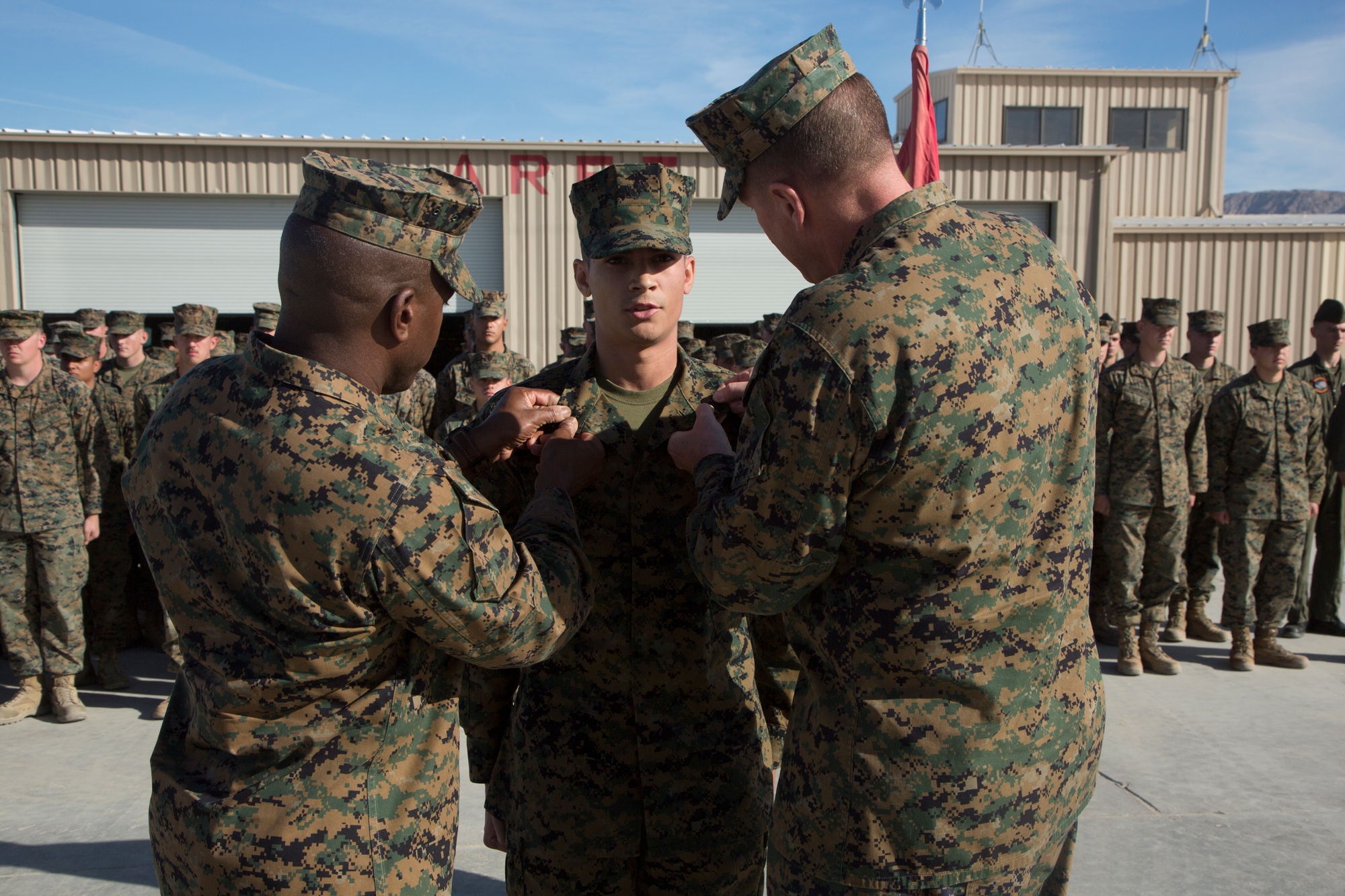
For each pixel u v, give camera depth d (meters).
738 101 1.45
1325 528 6.02
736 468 1.45
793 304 1.38
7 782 3.79
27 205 11.02
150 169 11.02
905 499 1.31
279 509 1.23
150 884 3.01
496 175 11.38
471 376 6.06
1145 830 3.36
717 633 1.90
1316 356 6.27
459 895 2.95
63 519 4.48
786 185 1.47
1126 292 13.48
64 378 4.60
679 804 1.87
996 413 1.31
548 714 1.88
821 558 1.37
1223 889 2.97
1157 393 5.07
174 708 1.52
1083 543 1.49
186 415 1.34
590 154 11.54
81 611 4.60
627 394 1.94
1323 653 5.60
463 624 1.30
